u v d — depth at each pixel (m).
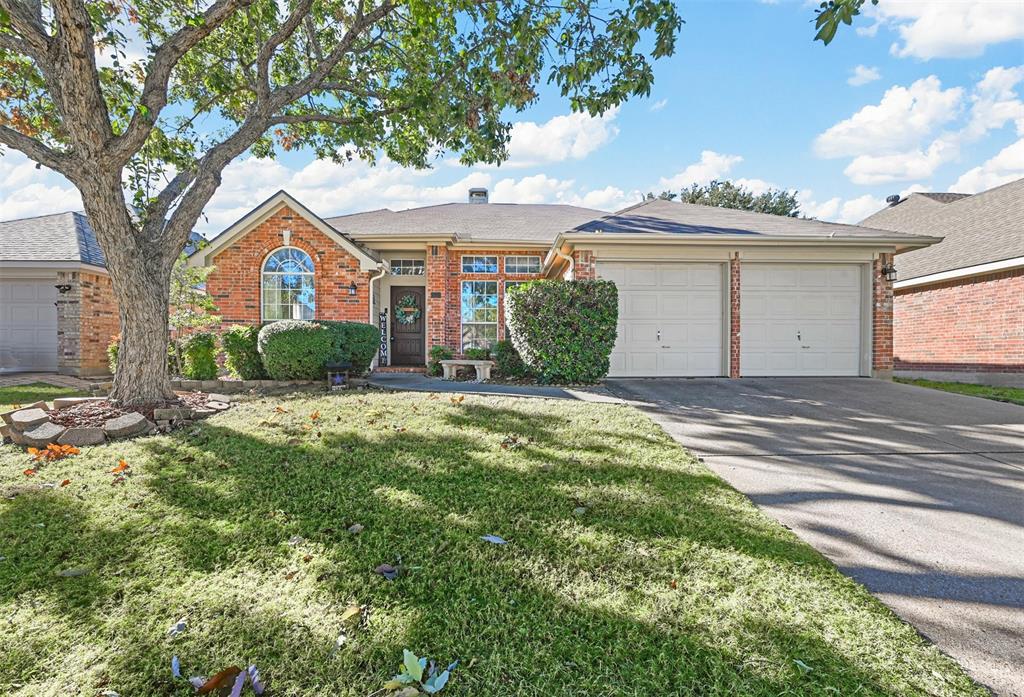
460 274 13.41
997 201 14.25
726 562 2.66
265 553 2.75
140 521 3.14
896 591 2.44
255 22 8.30
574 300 9.41
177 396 6.89
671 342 10.63
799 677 1.83
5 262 11.35
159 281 6.42
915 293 13.99
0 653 1.94
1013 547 2.93
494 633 2.07
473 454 4.56
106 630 2.08
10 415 5.20
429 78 8.46
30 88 7.62
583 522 3.15
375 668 1.86
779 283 10.68
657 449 4.84
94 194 5.82
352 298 11.87
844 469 4.38
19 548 2.80
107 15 7.18
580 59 7.14
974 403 7.60
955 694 1.76
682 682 1.80
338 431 5.37
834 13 3.58
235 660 1.90
